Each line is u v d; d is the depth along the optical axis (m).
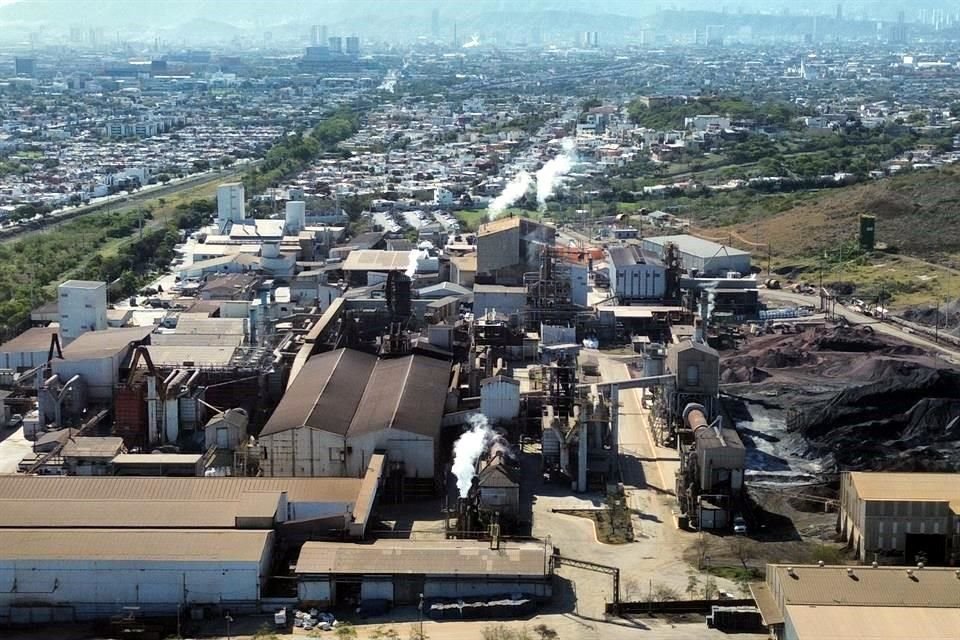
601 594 148.75
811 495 179.88
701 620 142.62
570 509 175.38
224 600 145.62
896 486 160.38
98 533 150.12
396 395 194.00
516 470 177.00
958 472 184.50
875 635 124.81
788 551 160.75
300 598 145.38
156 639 140.12
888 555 157.25
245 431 198.00
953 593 132.25
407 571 145.62
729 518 168.88
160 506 158.75
